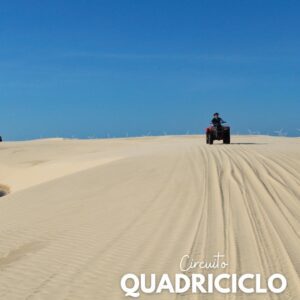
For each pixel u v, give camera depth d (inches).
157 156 1051.3
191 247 393.1
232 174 729.6
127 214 533.3
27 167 1679.4
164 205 562.9
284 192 591.5
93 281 334.6
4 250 433.1
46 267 371.9
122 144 2249.0
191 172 775.7
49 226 509.7
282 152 1023.6
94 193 680.4
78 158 1596.9
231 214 495.8
